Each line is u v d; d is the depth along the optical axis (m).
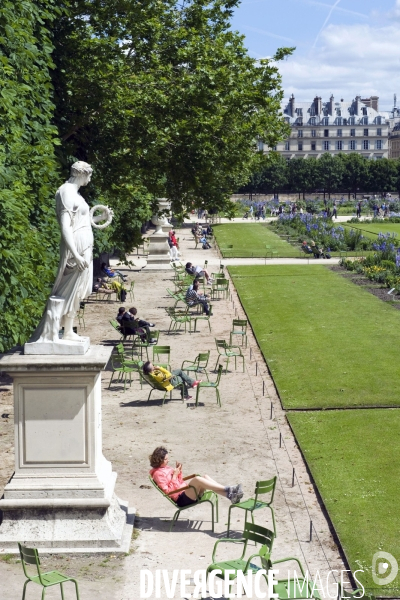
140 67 31.36
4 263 20.17
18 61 22.67
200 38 31.75
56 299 13.66
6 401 22.62
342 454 18.47
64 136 30.23
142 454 18.50
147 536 14.12
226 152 32.03
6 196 19.77
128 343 31.64
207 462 18.02
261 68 32.59
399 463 17.84
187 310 37.72
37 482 13.55
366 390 24.14
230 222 106.81
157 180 32.25
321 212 118.62
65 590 12.16
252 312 38.84
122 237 44.59
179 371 23.17
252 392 24.25
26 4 23.41
